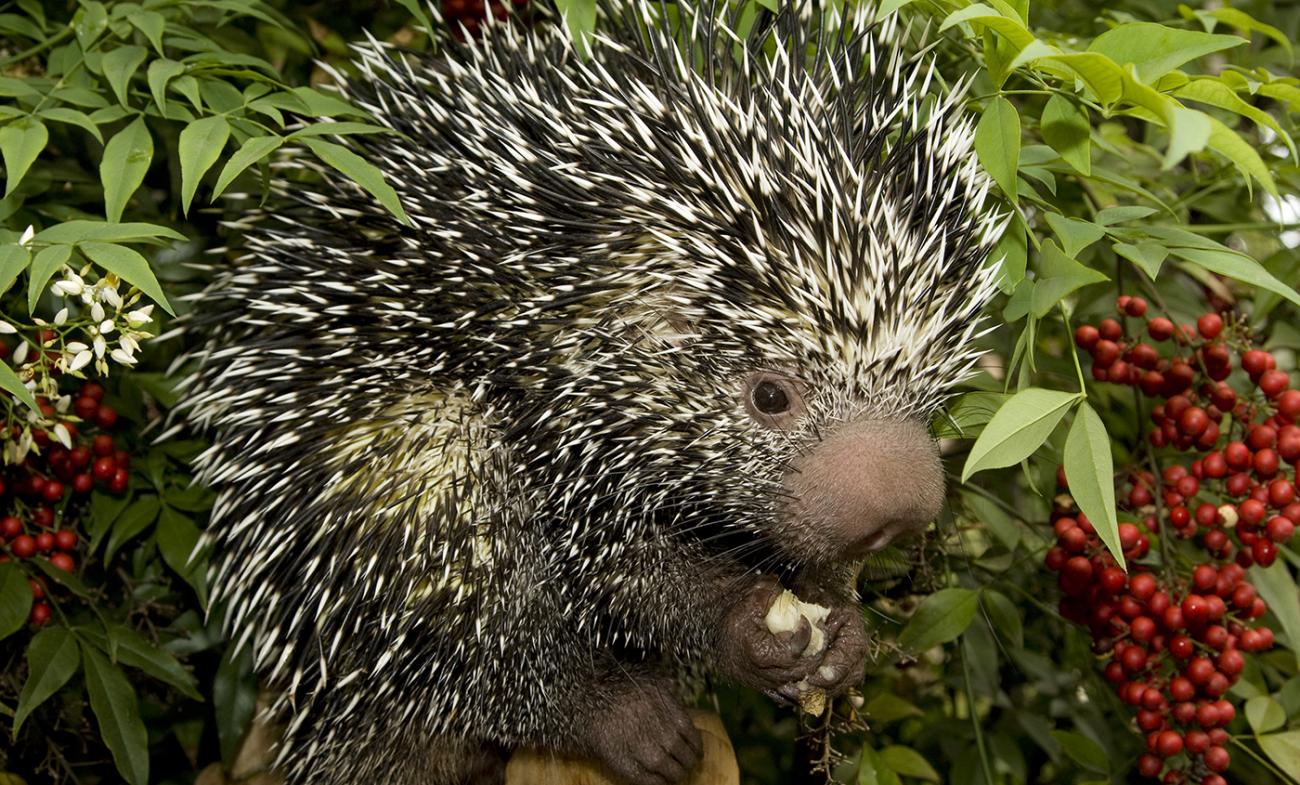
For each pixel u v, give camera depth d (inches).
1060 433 45.5
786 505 41.3
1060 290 40.1
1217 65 57.7
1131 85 36.8
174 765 51.3
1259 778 49.5
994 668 48.9
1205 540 45.2
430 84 45.4
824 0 43.8
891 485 40.5
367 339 43.4
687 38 42.8
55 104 42.9
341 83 45.6
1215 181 48.6
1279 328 49.6
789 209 41.0
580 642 44.1
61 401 42.1
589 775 45.1
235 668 46.5
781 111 41.8
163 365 48.5
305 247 44.1
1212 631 44.6
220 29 49.5
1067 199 48.6
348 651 44.4
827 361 40.9
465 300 42.5
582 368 41.9
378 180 40.1
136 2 46.2
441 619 43.6
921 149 41.9
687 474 41.9
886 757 47.2
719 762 45.4
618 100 42.1
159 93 41.1
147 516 46.4
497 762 46.8
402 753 45.3
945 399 42.2
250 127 43.1
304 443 43.8
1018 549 49.2
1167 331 45.6
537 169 42.0
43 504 45.8
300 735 45.6
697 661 43.9
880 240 41.1
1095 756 47.9
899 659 47.4
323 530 43.6
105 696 44.3
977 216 41.9
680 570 43.3
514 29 45.3
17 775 47.4
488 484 43.3
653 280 41.4
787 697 43.0
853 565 44.1
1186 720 45.0
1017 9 39.4
